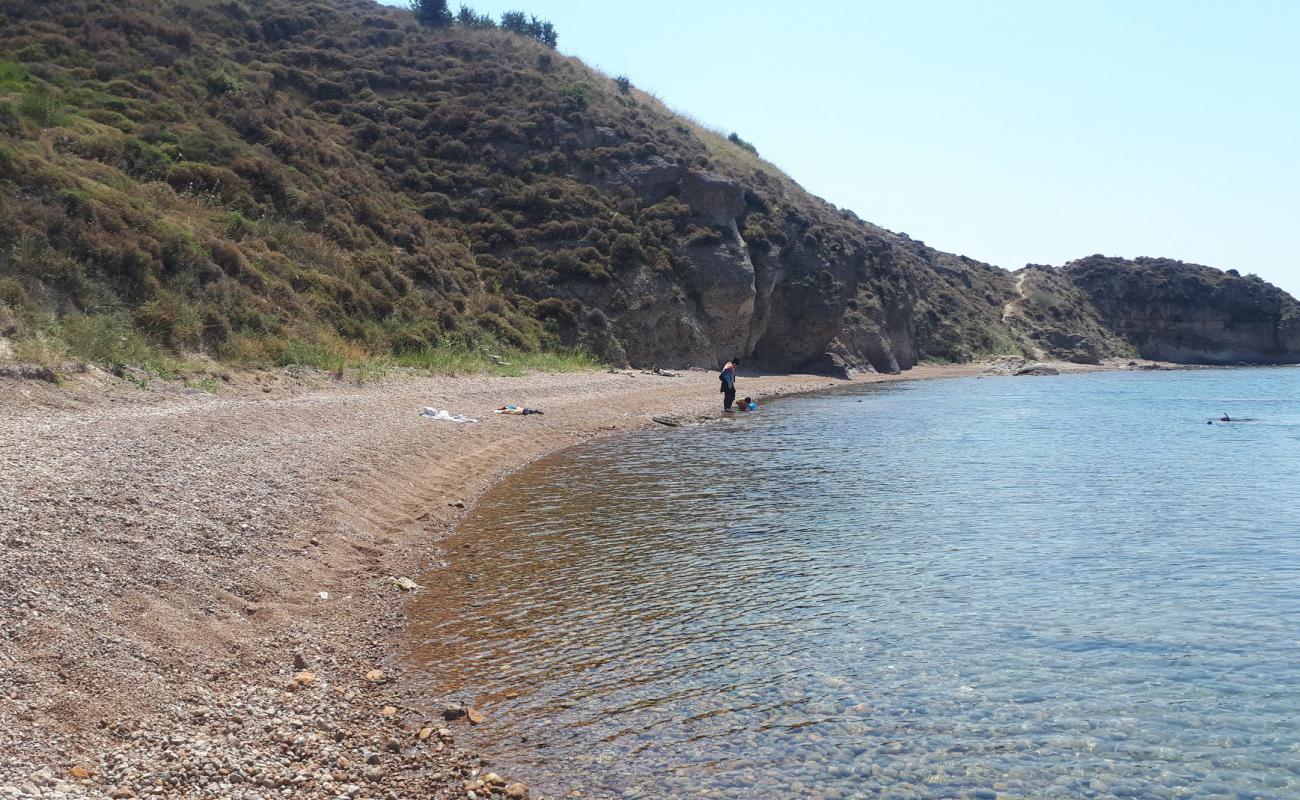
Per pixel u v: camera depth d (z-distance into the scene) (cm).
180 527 1070
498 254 4638
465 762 720
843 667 923
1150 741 771
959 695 858
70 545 909
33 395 1587
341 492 1447
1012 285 9894
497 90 5700
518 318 4209
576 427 2811
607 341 4516
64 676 701
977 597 1155
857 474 2100
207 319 2402
